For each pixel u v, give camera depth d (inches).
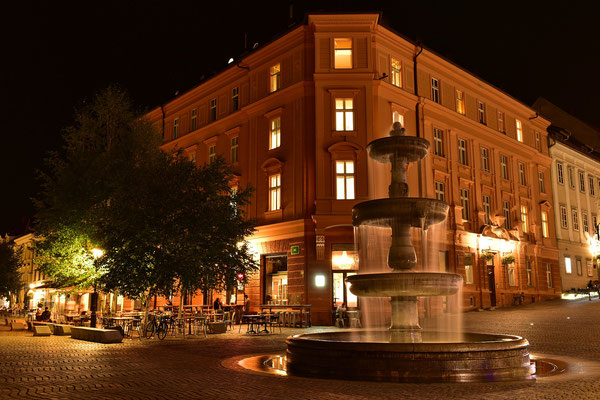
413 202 429.7
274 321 976.3
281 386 320.5
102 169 933.2
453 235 1184.2
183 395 289.6
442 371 343.3
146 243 700.7
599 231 1818.4
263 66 1167.0
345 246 995.3
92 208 888.9
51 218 936.3
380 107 1053.8
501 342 362.6
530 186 1509.6
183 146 1402.6
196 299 1254.9
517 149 1480.1
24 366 419.2
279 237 1050.1
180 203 733.9
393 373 345.7
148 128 1072.2
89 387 317.4
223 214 762.2
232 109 1259.8
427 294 417.1
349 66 1042.7
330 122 1018.7
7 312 2197.3
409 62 1163.9
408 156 470.3
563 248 1611.7
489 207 1339.8
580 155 1797.5
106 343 635.5
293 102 1071.0
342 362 360.2
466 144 1296.8
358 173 997.8
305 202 1010.7
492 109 1412.4
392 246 455.5
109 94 1046.4
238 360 458.3
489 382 338.3
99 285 802.8
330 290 970.1
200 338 708.0
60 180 933.2
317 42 1042.7
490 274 1302.9
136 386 320.5
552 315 994.1
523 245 1417.3
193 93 1393.9
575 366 409.7
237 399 277.4
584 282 1685.5
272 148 1119.6
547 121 1625.2
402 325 438.3
